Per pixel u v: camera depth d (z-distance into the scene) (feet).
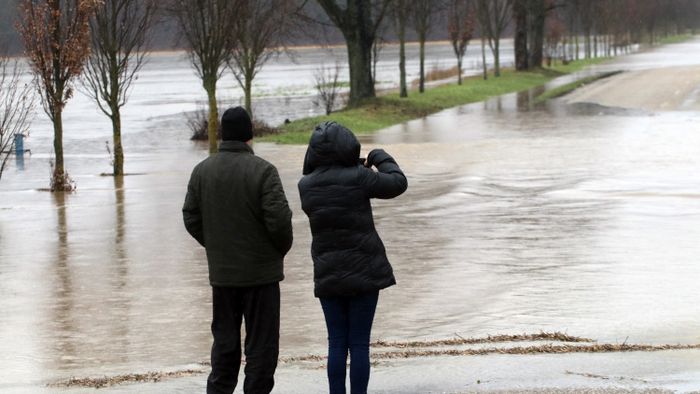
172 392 49.44
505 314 68.95
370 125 259.39
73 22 152.35
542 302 72.38
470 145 201.87
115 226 114.32
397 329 65.36
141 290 80.28
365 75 309.83
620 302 71.72
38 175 180.34
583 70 546.67
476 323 66.64
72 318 71.26
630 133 219.00
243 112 45.19
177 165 186.09
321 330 65.98
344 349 45.29
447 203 126.11
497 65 479.00
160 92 514.68
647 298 72.84
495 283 79.51
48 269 89.97
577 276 81.51
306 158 45.52
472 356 55.21
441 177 152.05
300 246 98.17
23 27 152.87
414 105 310.86
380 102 305.53
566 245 95.91
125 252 97.91
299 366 55.06
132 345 63.36
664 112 277.44
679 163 162.61
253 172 44.32
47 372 56.85
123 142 250.16
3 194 148.56
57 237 107.65
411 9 331.16
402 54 331.98
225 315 45.60
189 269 88.74
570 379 48.47
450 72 547.90
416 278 82.07
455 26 418.72
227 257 44.55
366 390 45.52
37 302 76.69
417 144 206.80
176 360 59.36
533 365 51.96
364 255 44.34
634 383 47.32
